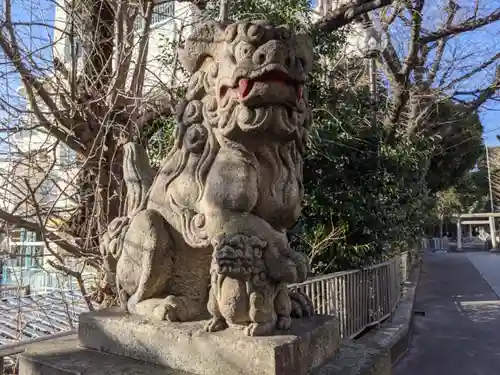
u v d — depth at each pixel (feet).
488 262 49.14
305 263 4.72
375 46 17.26
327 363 5.24
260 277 4.62
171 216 5.37
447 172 35.94
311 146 13.65
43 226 9.28
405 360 13.60
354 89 16.80
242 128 4.79
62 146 12.58
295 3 14.55
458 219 76.33
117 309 6.01
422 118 21.17
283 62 4.67
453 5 17.40
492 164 76.74
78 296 13.21
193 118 5.37
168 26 16.58
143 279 5.35
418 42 16.93
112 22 12.48
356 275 13.83
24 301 14.01
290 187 5.14
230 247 4.49
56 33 13.83
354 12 14.51
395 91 17.97
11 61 8.82
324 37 15.31
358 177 14.32
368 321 14.51
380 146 14.97
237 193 4.82
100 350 5.59
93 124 11.21
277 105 4.82
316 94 14.92
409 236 21.34
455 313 20.85
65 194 11.05
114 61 12.65
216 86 5.08
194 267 5.43
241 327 4.70
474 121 32.30
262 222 4.86
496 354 14.01
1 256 10.25
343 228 14.08
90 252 10.39
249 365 4.37
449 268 43.19
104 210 11.33
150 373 4.74
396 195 16.25
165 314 5.22
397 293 19.61
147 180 6.19
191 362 4.75
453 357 13.83
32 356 5.47
